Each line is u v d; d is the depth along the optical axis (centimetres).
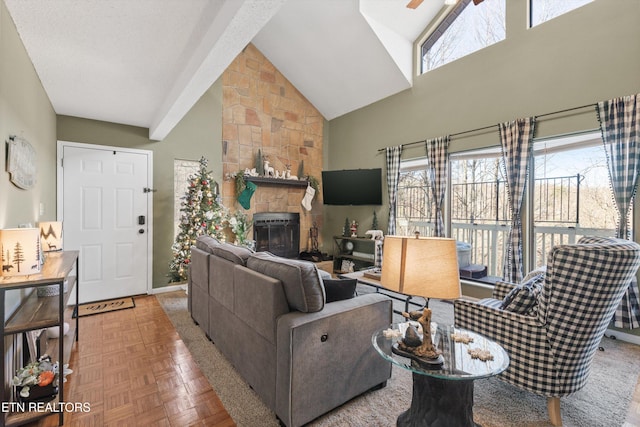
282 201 572
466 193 429
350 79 517
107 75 268
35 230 166
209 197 428
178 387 202
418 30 460
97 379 210
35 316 178
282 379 162
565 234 341
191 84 247
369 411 180
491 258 406
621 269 161
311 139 615
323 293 175
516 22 358
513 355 185
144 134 421
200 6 181
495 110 376
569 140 332
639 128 275
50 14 186
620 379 221
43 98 291
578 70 311
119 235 402
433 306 372
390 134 507
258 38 523
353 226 557
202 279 288
